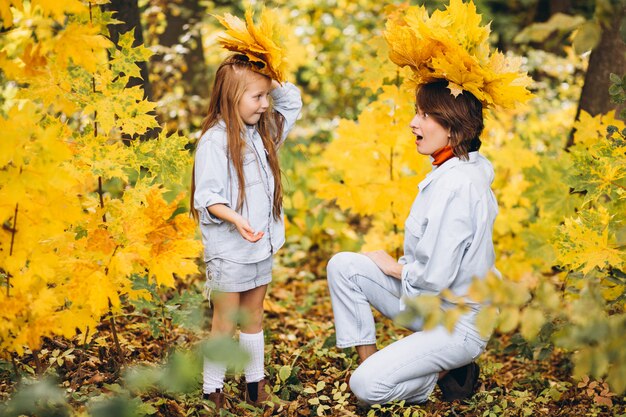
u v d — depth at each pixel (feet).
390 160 13.26
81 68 8.96
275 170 9.80
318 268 18.07
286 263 18.12
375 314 14.29
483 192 9.37
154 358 10.64
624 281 9.73
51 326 7.89
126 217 9.04
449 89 9.48
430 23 9.59
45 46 7.95
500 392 10.40
